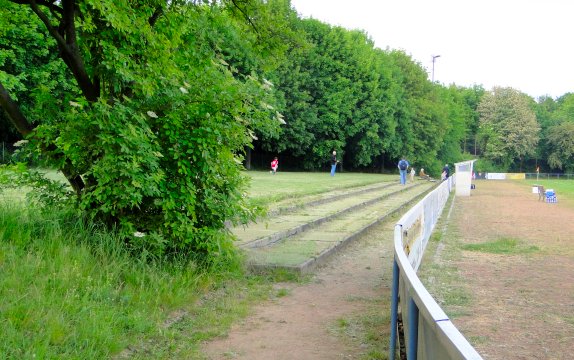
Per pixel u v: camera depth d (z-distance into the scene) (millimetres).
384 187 35969
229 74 7793
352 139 60281
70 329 4711
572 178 108562
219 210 7637
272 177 33969
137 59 7195
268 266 8664
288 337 5652
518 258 11711
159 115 7309
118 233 6902
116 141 6449
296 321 6258
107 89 7426
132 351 4820
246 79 7723
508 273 9930
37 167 7152
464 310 7227
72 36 7082
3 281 5043
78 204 6980
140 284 6242
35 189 7066
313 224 14422
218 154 7461
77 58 7133
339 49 55031
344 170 68062
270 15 10242
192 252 7496
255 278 8133
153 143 7062
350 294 7746
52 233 6441
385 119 59281
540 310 7285
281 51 10625
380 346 5426
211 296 6918
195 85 7398
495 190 51719
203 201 7461
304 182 28922
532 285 8883
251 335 5672
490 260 11398
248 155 50938
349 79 54969
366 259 11031
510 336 6098
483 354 5473
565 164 113125
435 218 18828
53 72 25203
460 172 39531
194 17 8203
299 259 9336
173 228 7012
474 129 122188
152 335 5230
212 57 8078
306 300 7281
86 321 4855
